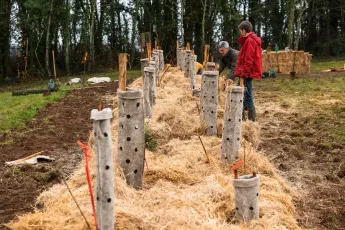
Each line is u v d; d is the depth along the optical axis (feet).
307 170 19.79
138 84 40.96
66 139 25.96
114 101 38.99
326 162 20.94
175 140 21.58
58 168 20.11
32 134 27.20
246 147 19.38
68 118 32.73
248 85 24.97
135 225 12.29
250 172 17.51
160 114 23.76
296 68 64.95
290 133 26.23
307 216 14.96
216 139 21.35
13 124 30.07
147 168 16.40
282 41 122.52
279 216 13.53
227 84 20.77
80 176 15.78
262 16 120.16
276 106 35.96
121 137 14.71
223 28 105.60
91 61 101.14
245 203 13.16
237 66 24.67
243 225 12.85
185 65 43.75
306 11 122.52
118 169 14.71
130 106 14.38
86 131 28.25
